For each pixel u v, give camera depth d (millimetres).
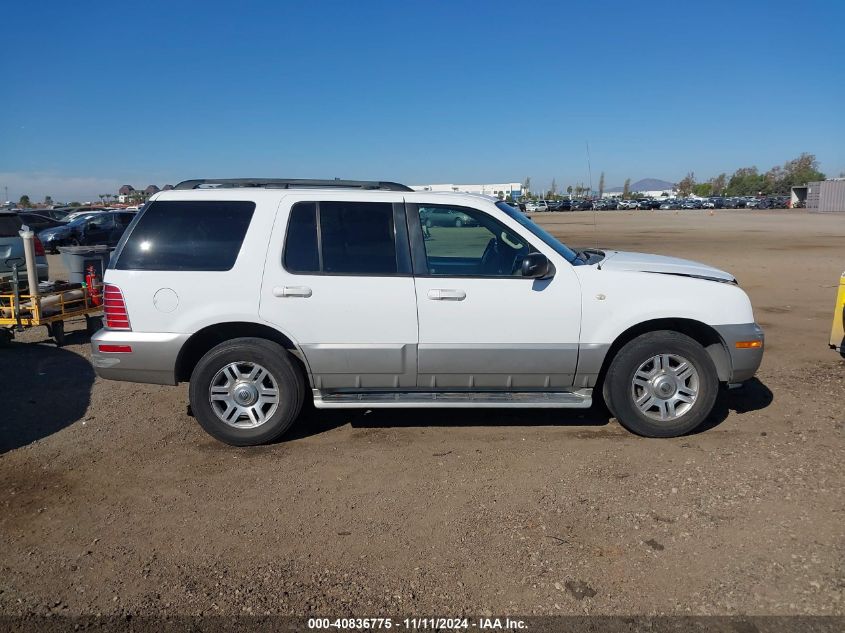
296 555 3453
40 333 9508
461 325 4844
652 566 3277
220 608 3020
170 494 4195
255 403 4930
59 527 3791
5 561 3443
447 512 3889
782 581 3119
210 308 4797
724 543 3465
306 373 5059
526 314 4840
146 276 4809
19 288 8750
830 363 7082
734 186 143250
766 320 9664
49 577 3289
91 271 9367
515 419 5473
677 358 4918
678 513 3799
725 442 4871
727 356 4992
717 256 20625
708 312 4891
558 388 5031
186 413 5750
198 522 3824
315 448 4918
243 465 4629
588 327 4871
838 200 67250
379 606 3014
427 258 4945
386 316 4824
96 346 4848
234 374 4918
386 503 4020
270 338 5020
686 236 31453
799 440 4867
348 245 4898
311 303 4805
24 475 4504
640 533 3592
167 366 4832
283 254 4844
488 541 3553
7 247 10133
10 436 5230
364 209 4945
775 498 3941
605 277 4910
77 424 5492
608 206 92500
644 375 4949
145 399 6156
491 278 4859
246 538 3637
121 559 3443
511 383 4988
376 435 5156
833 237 29656
